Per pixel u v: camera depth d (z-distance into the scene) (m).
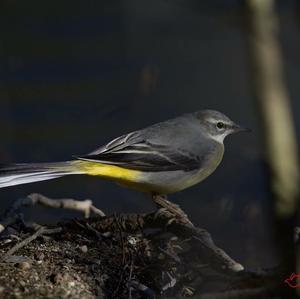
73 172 10.04
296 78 16.19
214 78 17.91
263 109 7.73
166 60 18.31
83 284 8.28
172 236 9.30
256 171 15.25
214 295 7.88
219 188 15.25
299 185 7.90
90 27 18.83
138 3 19.19
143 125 16.80
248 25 7.74
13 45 18.44
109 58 18.31
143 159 10.62
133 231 9.46
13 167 9.74
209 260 8.81
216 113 11.60
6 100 17.25
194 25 18.73
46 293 7.99
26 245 8.99
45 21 18.83
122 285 8.42
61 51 18.36
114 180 10.67
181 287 8.72
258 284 8.24
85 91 17.52
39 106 17.11
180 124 11.30
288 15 9.80
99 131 16.62
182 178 11.02
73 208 10.77
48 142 16.38
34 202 10.38
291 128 7.92
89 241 9.18
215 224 14.45
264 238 13.72
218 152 11.50
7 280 8.14
